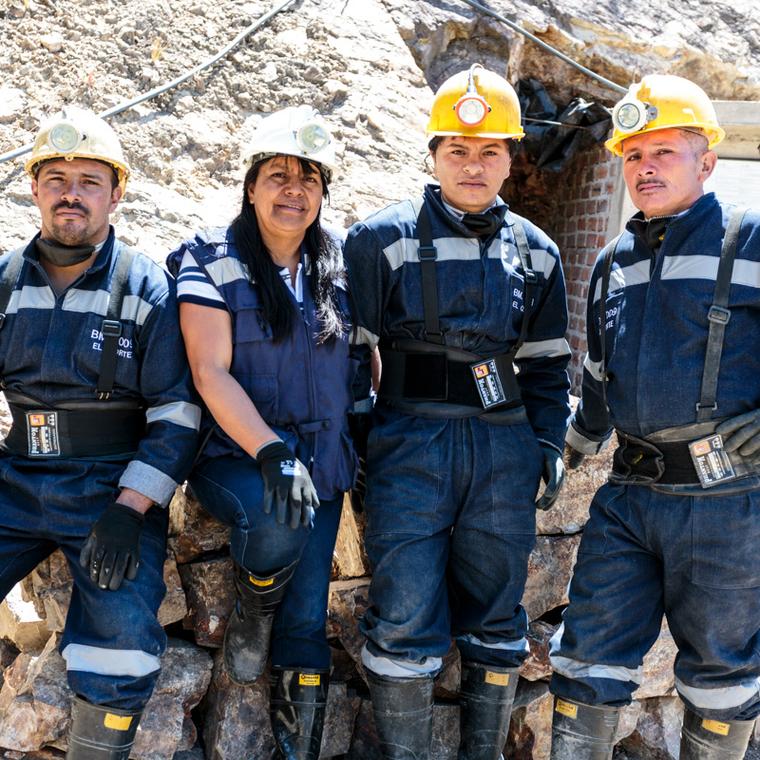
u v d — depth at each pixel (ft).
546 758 9.93
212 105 16.60
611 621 8.30
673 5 21.77
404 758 8.35
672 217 7.91
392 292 8.58
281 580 7.98
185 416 8.05
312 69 17.69
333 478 8.43
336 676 9.64
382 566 8.41
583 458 9.76
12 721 8.43
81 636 7.66
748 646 8.09
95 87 16.06
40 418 8.00
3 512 8.03
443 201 8.63
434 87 19.70
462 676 9.04
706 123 7.93
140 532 7.73
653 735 10.39
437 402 8.50
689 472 7.81
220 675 9.05
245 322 8.05
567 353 9.29
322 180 8.23
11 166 14.58
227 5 18.38
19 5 16.99
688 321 7.73
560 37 20.21
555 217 24.06
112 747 7.47
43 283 7.95
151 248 13.84
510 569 8.61
